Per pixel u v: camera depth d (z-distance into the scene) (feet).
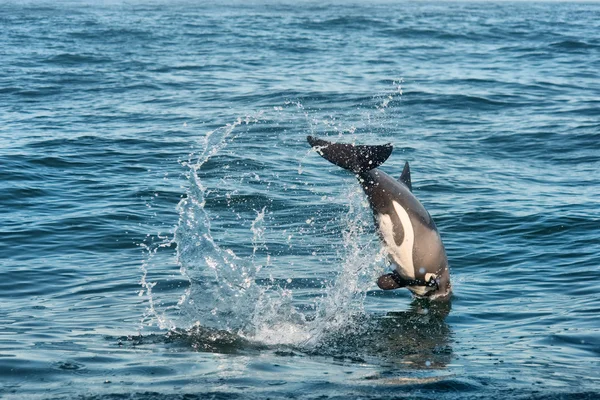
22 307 56.18
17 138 119.55
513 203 89.51
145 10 440.45
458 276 66.44
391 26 336.70
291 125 131.13
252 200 89.04
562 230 78.64
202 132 125.49
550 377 42.19
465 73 196.03
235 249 71.87
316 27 328.29
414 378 42.06
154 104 151.23
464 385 40.52
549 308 57.26
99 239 74.43
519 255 71.72
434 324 54.70
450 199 91.66
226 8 475.31
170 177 99.14
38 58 216.95
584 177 104.27
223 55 226.99
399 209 58.34
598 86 179.42
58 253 70.33
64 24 326.65
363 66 205.36
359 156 57.77
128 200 88.53
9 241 73.26
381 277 59.93
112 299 58.39
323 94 159.94
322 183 96.78
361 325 54.34
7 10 418.51
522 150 120.06
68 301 57.88
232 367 43.83
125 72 193.47
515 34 308.60
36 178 96.99
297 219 82.02
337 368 44.45
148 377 41.39
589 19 422.41
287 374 42.75
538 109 151.33
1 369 41.96
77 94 163.63
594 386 40.47
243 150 113.39
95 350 46.50
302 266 67.26
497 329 53.16
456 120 140.87
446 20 386.32
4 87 169.99
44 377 40.96
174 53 232.53
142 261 68.28
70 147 113.91
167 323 53.11
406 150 116.98
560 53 244.83
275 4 541.75
